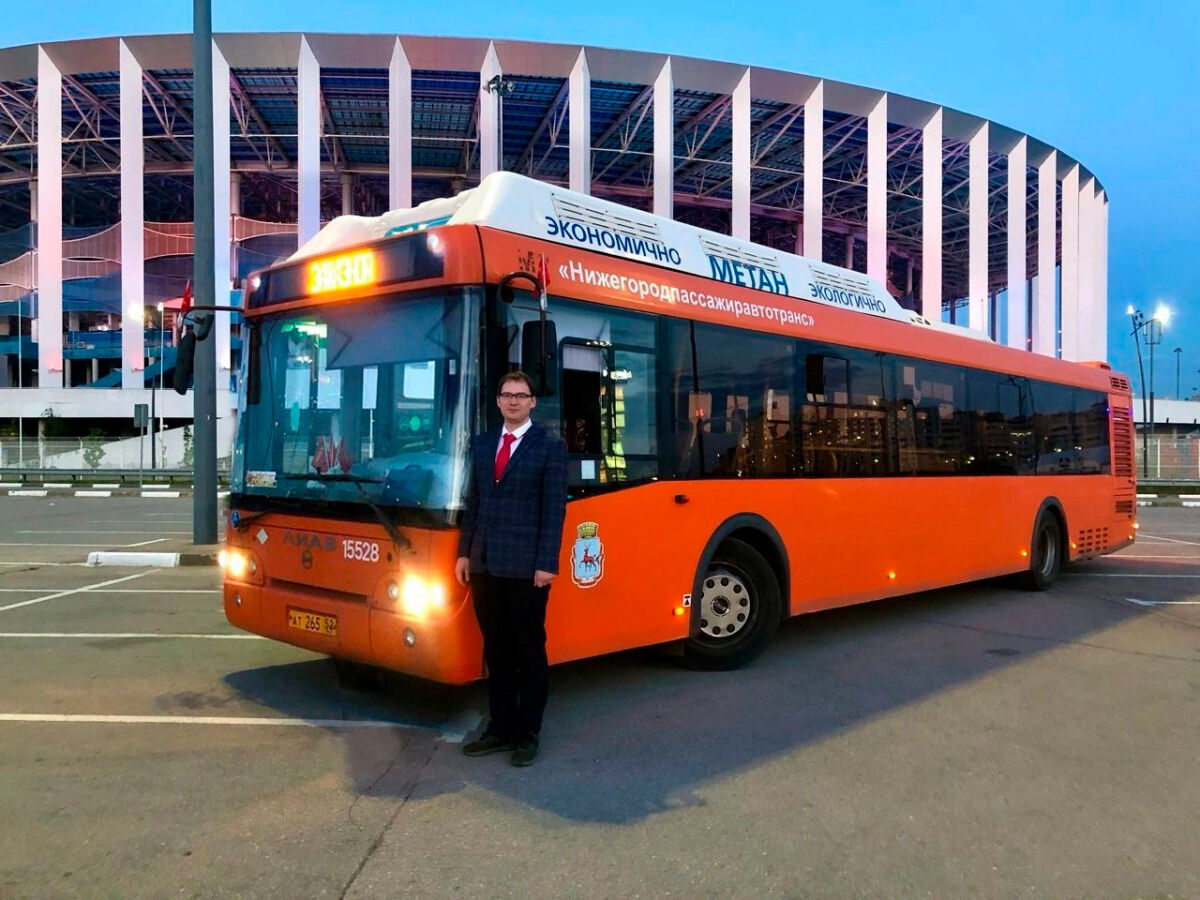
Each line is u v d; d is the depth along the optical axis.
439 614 4.44
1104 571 12.45
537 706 4.41
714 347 6.19
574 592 5.05
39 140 44.53
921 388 8.41
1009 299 51.09
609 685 5.96
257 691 5.70
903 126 48.25
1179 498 32.22
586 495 5.14
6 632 7.54
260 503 5.43
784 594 6.72
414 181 57.09
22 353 57.47
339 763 4.42
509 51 41.16
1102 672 6.49
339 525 4.93
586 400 5.19
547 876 3.27
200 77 12.61
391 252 4.89
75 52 44.06
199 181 12.70
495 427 4.59
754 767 4.43
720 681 6.09
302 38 41.03
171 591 9.85
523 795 4.03
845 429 7.43
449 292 4.64
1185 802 4.06
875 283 8.50
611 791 4.09
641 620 5.50
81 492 30.33
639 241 5.92
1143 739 4.96
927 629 8.05
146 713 5.23
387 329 4.91
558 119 46.91
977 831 3.72
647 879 3.26
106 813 3.80
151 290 55.69
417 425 4.70
